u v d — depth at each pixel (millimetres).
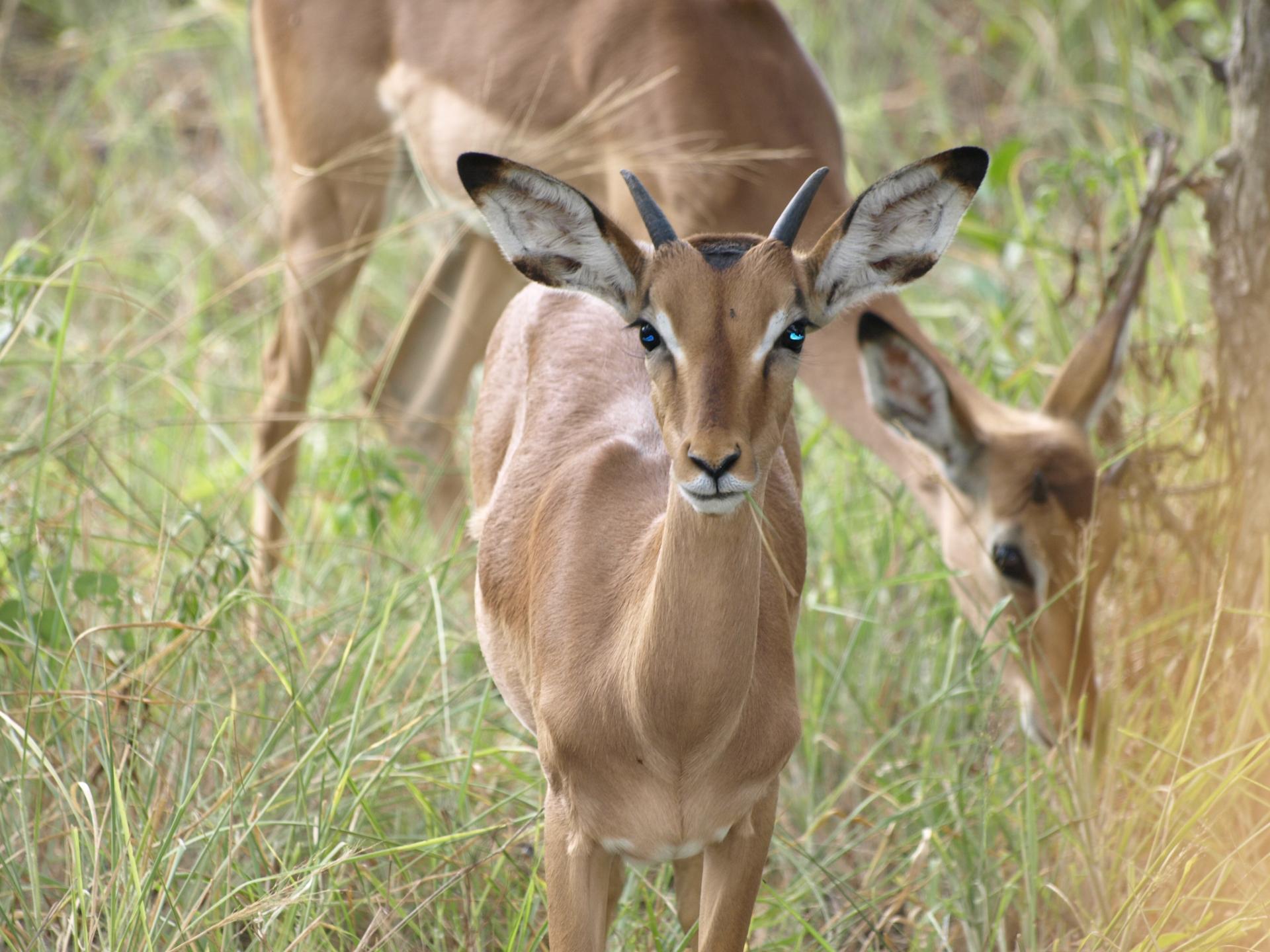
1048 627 10320
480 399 9352
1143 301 12414
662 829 7129
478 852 8891
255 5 13289
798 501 8297
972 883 8805
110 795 7961
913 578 10508
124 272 15883
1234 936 8039
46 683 9039
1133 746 10211
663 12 11641
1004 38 20531
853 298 7160
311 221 12961
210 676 9742
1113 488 10641
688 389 6430
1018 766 10070
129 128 18422
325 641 10273
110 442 12695
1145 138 11086
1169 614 10867
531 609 7578
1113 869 8883
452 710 9328
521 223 7035
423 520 12641
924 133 19172
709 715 6816
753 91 11602
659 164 11492
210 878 8180
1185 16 17797
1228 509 10930
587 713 7062
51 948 8055
